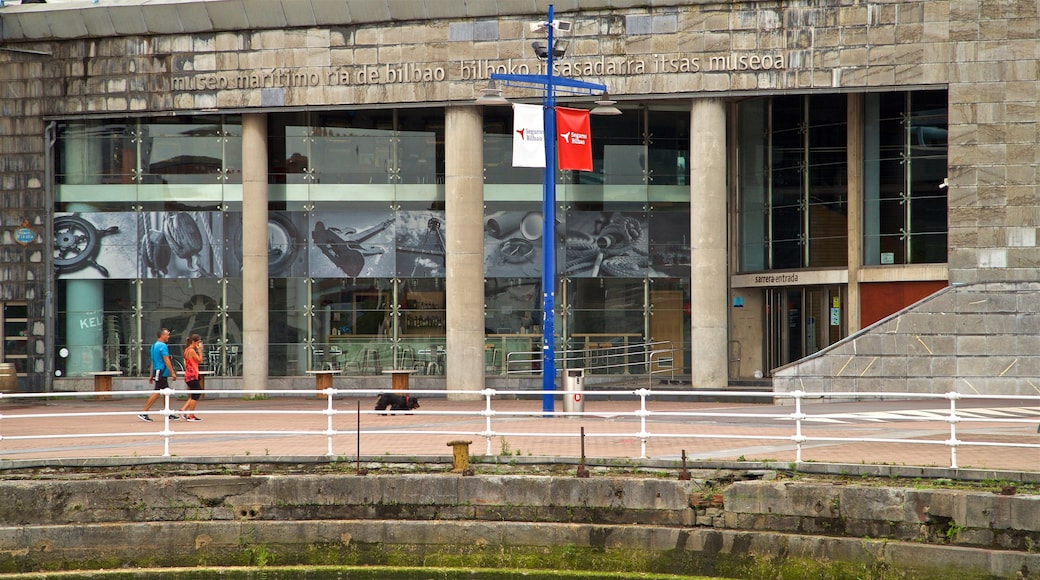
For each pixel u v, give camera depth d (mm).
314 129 37906
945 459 17562
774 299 38156
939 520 15453
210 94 35781
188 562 18047
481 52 34344
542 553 17375
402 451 19344
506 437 21844
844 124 35938
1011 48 31844
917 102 34594
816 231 36500
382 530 17875
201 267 38000
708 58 33375
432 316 37781
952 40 32062
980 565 14820
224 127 37906
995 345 31828
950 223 32219
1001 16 31875
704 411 28203
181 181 38031
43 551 17812
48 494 18047
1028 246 31812
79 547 17922
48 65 36781
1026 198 31812
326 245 37938
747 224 38500
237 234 37938
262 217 37031
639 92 33625
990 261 31984
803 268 36719
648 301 37938
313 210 37906
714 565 16578
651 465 17562
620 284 37938
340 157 37938
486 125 37719
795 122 37000
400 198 37781
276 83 35406
